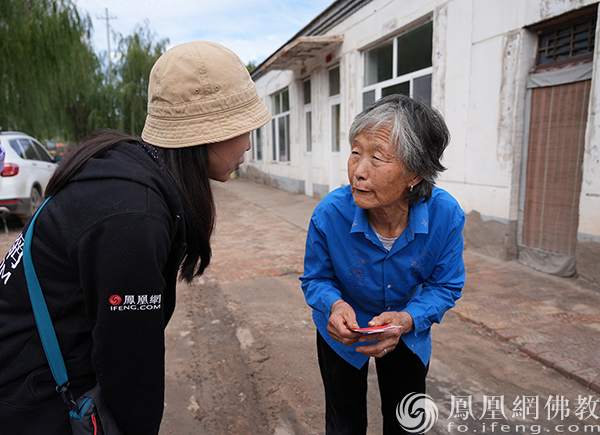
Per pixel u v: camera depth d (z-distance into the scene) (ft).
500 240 16.39
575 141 13.80
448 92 18.21
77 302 3.18
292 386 8.82
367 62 25.66
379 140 4.05
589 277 13.28
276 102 45.14
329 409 5.60
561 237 14.53
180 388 8.78
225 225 25.79
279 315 12.42
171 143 3.38
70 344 3.26
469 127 17.31
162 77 3.37
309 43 27.32
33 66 33.65
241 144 3.64
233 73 3.45
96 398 3.23
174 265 3.51
